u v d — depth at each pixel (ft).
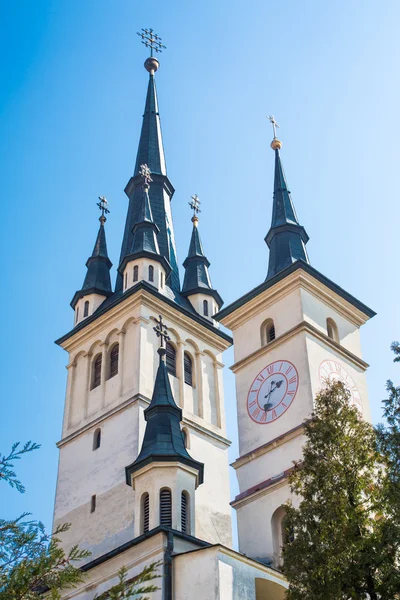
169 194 244.63
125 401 184.44
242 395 180.14
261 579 130.62
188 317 205.87
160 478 144.25
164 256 222.28
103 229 233.35
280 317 183.52
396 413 113.60
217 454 192.44
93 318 204.33
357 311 193.98
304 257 196.85
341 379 177.58
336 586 98.53
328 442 111.65
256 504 162.40
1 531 75.00
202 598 123.85
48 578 75.31
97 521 173.58
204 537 174.60
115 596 68.13
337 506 104.37
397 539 100.37
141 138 253.65
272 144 224.53
